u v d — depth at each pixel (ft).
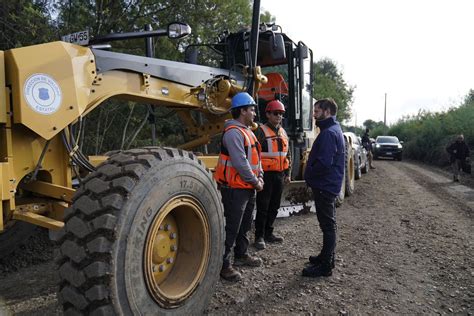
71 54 9.74
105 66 10.94
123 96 11.85
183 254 9.99
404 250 16.42
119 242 7.60
